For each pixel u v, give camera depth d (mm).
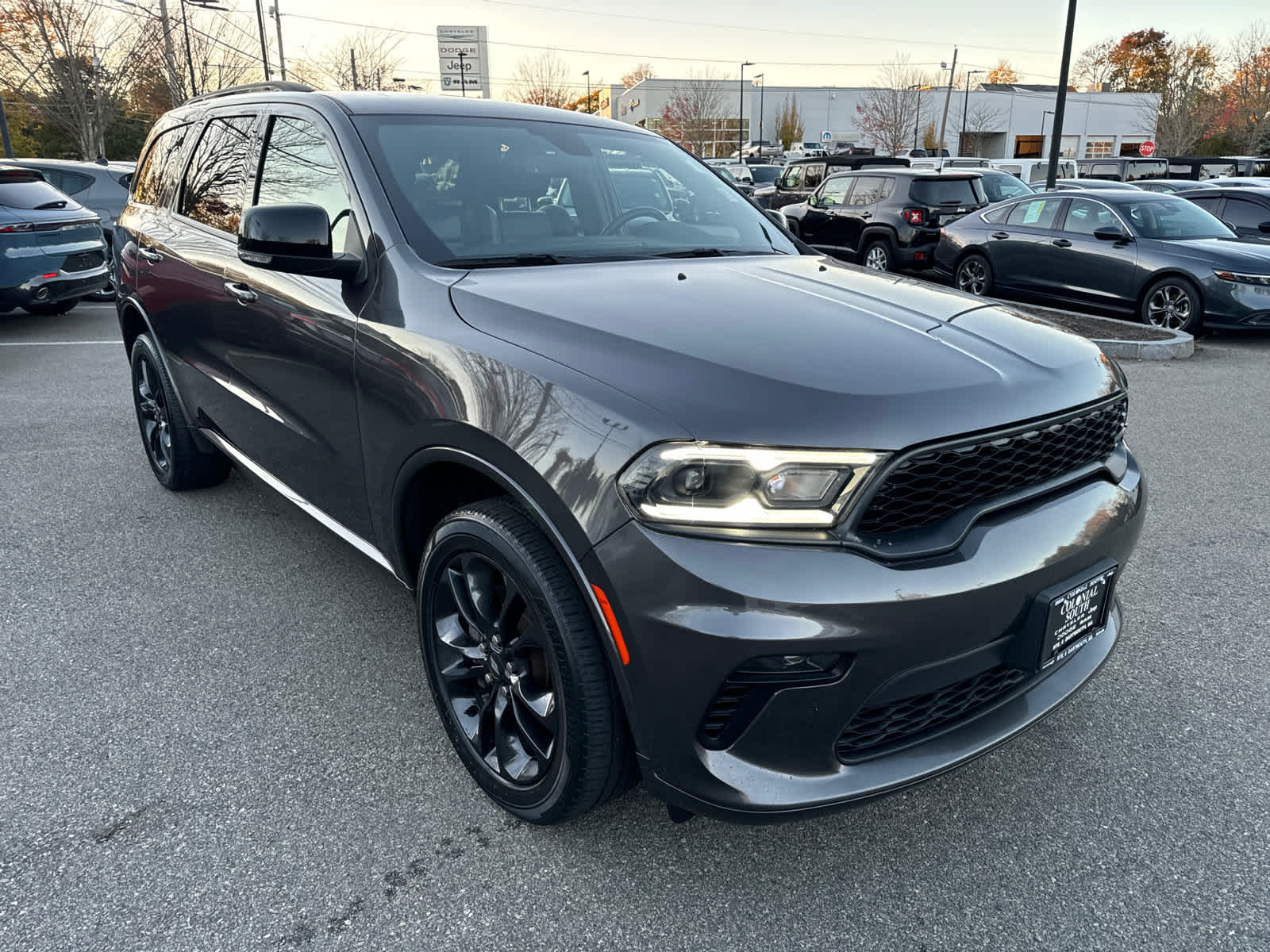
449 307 2264
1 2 26734
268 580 3543
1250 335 9633
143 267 4020
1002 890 2031
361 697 2762
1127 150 72688
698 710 1723
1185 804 2316
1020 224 10703
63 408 6141
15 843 2125
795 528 1691
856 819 2266
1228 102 58281
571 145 3176
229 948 1841
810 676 1708
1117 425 2268
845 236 13344
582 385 1863
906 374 1868
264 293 2924
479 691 2309
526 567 1905
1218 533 4121
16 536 3938
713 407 1728
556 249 2717
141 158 4605
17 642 3062
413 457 2250
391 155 2715
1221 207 12258
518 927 1915
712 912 1962
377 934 1889
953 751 1922
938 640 1750
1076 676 2238
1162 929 1918
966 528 1819
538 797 2072
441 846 2146
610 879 2049
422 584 2312
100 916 1917
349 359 2475
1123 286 9578
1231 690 2840
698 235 3115
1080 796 2350
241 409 3316
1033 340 2225
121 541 3900
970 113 71500
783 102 75062
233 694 2770
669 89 75000
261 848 2129
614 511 1732
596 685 1872
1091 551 1999
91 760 2443
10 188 8414
